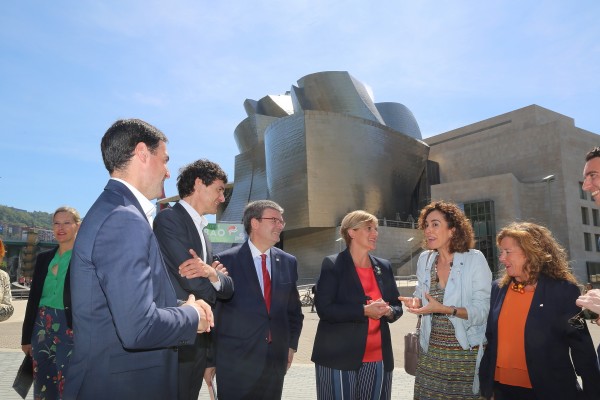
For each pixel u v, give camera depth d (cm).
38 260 419
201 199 364
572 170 4912
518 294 346
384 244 5300
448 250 391
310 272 5800
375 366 384
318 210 5438
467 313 356
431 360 372
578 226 4766
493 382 345
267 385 360
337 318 369
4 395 586
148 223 210
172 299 224
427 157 6331
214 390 398
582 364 310
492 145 5675
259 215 395
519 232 345
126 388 192
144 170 226
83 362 191
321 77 6550
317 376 387
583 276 4566
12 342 1128
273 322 372
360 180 5638
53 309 395
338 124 5619
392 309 399
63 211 411
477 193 4869
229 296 337
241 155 8200
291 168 5659
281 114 7838
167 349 212
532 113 5541
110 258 184
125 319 178
